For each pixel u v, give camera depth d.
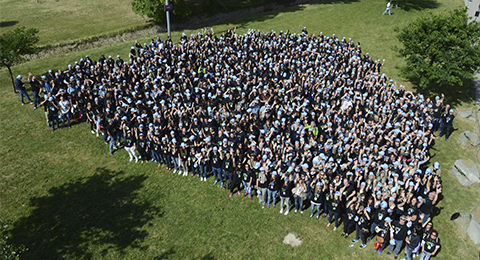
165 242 14.67
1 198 16.94
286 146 17.33
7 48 24.80
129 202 16.80
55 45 32.72
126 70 24.56
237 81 22.59
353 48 27.91
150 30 38.03
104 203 16.73
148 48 29.00
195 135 18.69
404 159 16.97
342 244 14.49
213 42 29.39
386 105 20.28
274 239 14.77
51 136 21.88
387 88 22.05
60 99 21.83
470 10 41.69
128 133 19.12
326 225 15.41
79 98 22.38
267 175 15.90
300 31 38.84
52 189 17.61
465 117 23.91
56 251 14.25
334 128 19.06
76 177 18.48
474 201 16.61
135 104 21.48
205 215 16.03
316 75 23.72
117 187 17.78
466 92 27.03
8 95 26.38
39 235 14.96
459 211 16.03
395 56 32.59
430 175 14.80
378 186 14.24
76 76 23.75
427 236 13.05
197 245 14.53
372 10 43.53
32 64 31.08
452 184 17.75
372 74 23.72
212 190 17.56
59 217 15.91
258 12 45.81
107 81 22.92
